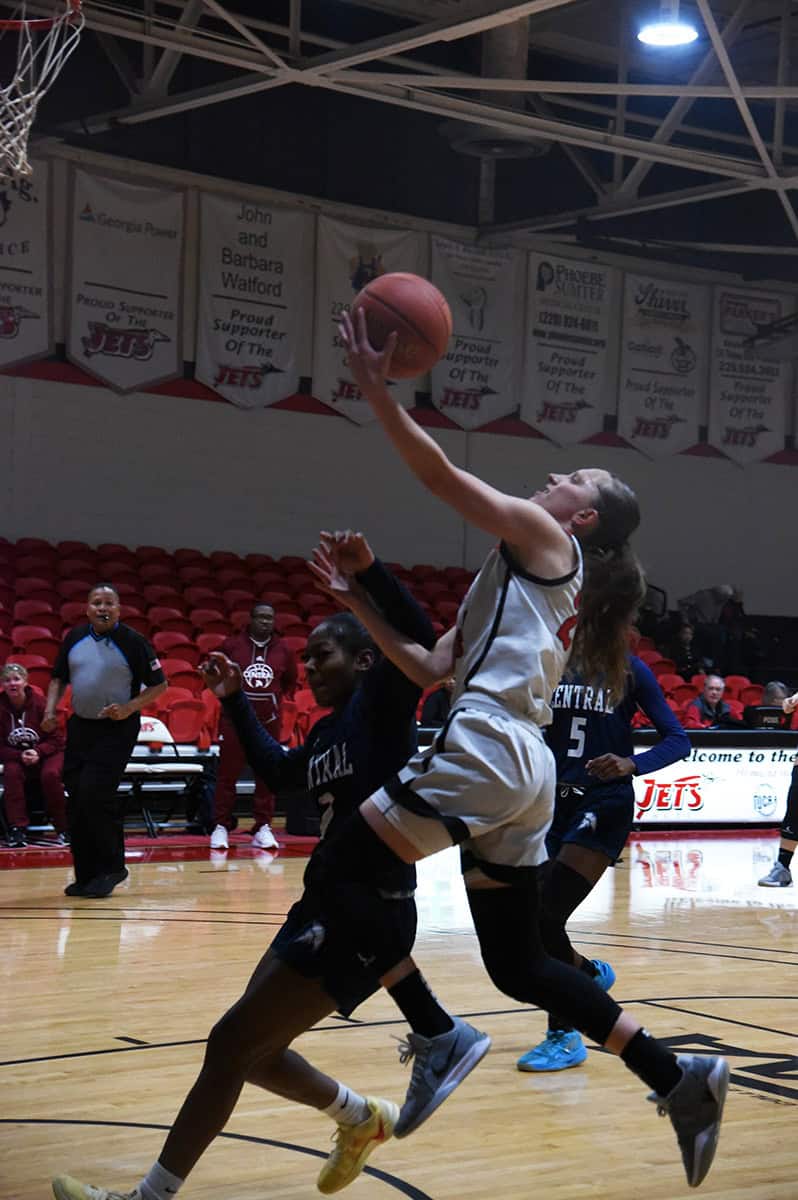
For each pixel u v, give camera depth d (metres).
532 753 2.98
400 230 18.92
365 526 19.00
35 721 11.14
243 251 17.89
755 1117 4.20
